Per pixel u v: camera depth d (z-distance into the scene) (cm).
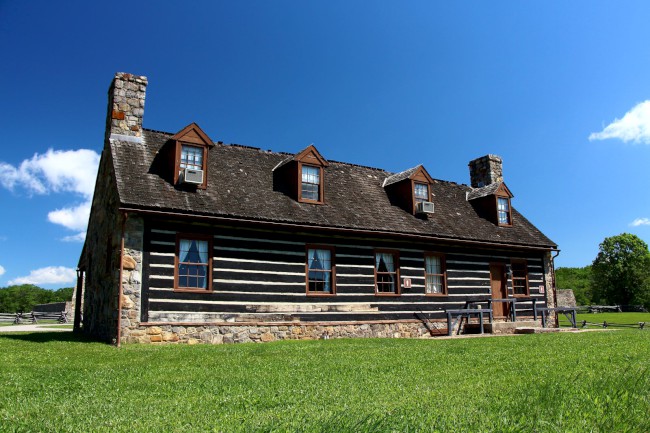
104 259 1550
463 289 2008
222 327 1448
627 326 2466
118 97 1608
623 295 6394
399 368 799
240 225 1525
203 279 1470
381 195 2027
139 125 1627
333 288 1686
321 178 1792
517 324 1956
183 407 529
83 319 1916
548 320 2275
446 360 888
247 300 1509
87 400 582
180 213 1405
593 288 6794
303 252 1644
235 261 1515
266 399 564
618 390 527
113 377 752
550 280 2325
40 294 8531
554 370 720
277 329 1538
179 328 1382
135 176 1458
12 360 934
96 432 430
